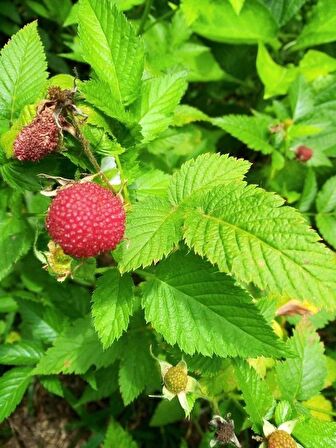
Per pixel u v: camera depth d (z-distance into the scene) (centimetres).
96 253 9
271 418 11
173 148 17
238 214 9
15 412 20
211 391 12
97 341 14
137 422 19
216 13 19
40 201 15
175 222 10
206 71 20
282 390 12
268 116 19
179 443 19
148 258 10
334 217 17
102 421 19
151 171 13
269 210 9
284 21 20
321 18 19
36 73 12
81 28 11
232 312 11
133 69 11
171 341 11
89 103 11
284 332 15
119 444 16
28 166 11
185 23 19
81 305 16
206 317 11
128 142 11
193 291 11
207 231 9
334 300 8
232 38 20
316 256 9
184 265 11
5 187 15
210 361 12
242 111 22
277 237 9
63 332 14
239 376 11
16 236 14
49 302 16
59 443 19
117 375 16
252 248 9
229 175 11
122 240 10
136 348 14
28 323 16
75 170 11
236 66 21
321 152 18
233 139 21
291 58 21
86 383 20
